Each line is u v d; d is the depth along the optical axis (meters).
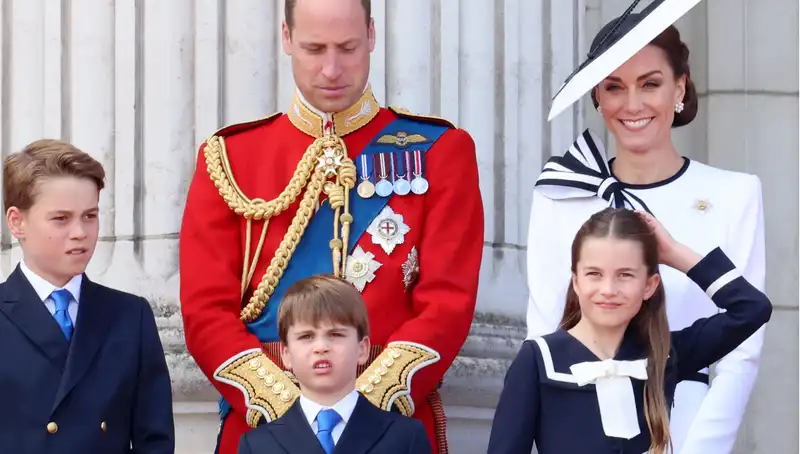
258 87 21.36
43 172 16.94
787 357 25.19
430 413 18.23
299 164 18.69
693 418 17.84
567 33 23.52
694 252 17.62
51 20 21.86
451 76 21.94
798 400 25.09
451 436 21.69
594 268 17.06
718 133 25.72
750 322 17.27
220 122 21.39
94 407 16.91
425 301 18.06
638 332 17.33
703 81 25.86
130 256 21.25
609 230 17.09
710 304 18.42
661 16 18.64
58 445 16.64
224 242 18.56
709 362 17.56
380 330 18.06
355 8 18.38
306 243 18.48
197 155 20.55
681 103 19.23
